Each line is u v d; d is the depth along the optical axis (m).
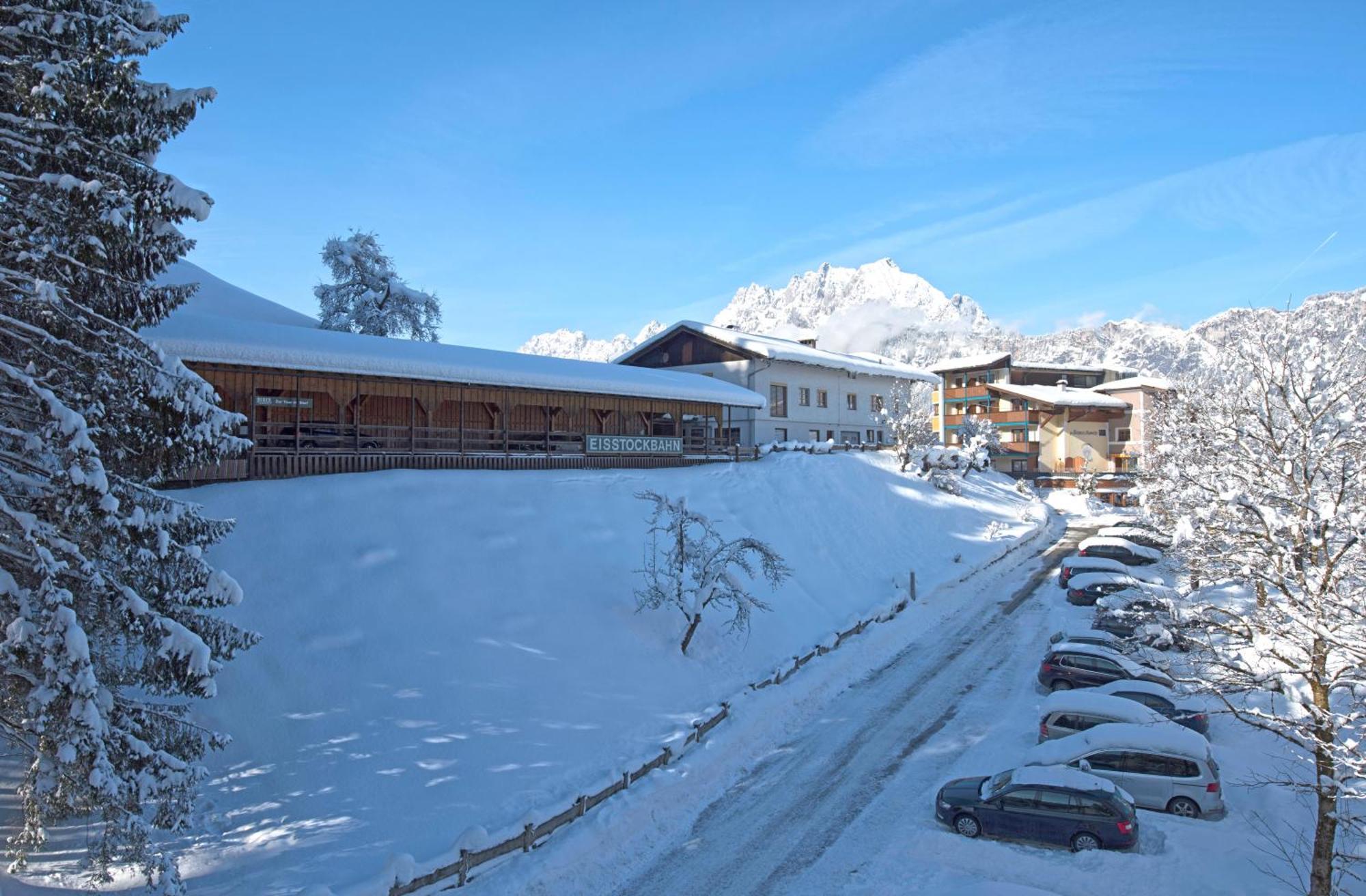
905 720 18.86
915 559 34.19
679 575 20.75
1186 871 12.44
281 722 14.46
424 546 20.23
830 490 36.91
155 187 10.34
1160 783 14.97
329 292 46.84
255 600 16.80
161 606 11.05
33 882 10.61
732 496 32.03
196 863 11.43
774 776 16.09
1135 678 20.06
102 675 10.66
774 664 21.28
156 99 10.50
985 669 22.53
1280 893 11.70
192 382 10.77
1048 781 13.88
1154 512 28.86
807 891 12.23
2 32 9.52
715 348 46.19
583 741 15.92
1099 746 15.58
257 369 21.91
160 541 10.27
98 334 10.15
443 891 11.45
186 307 32.25
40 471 9.98
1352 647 10.89
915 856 13.16
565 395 30.66
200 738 11.08
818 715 19.28
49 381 10.05
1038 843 13.41
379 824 12.67
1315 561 12.41
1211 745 17.67
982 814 13.77
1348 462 12.28
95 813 12.32
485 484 24.33
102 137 10.20
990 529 39.91
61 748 8.98
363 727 14.78
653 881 12.51
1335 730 10.91
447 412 30.09
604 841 13.26
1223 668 13.56
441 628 17.91
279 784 13.24
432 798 13.46
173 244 10.91
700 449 36.53
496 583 20.06
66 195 9.69
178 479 20.06
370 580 18.45
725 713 18.09
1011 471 63.53
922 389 62.00
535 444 29.81
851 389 51.97
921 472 45.28
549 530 23.23
